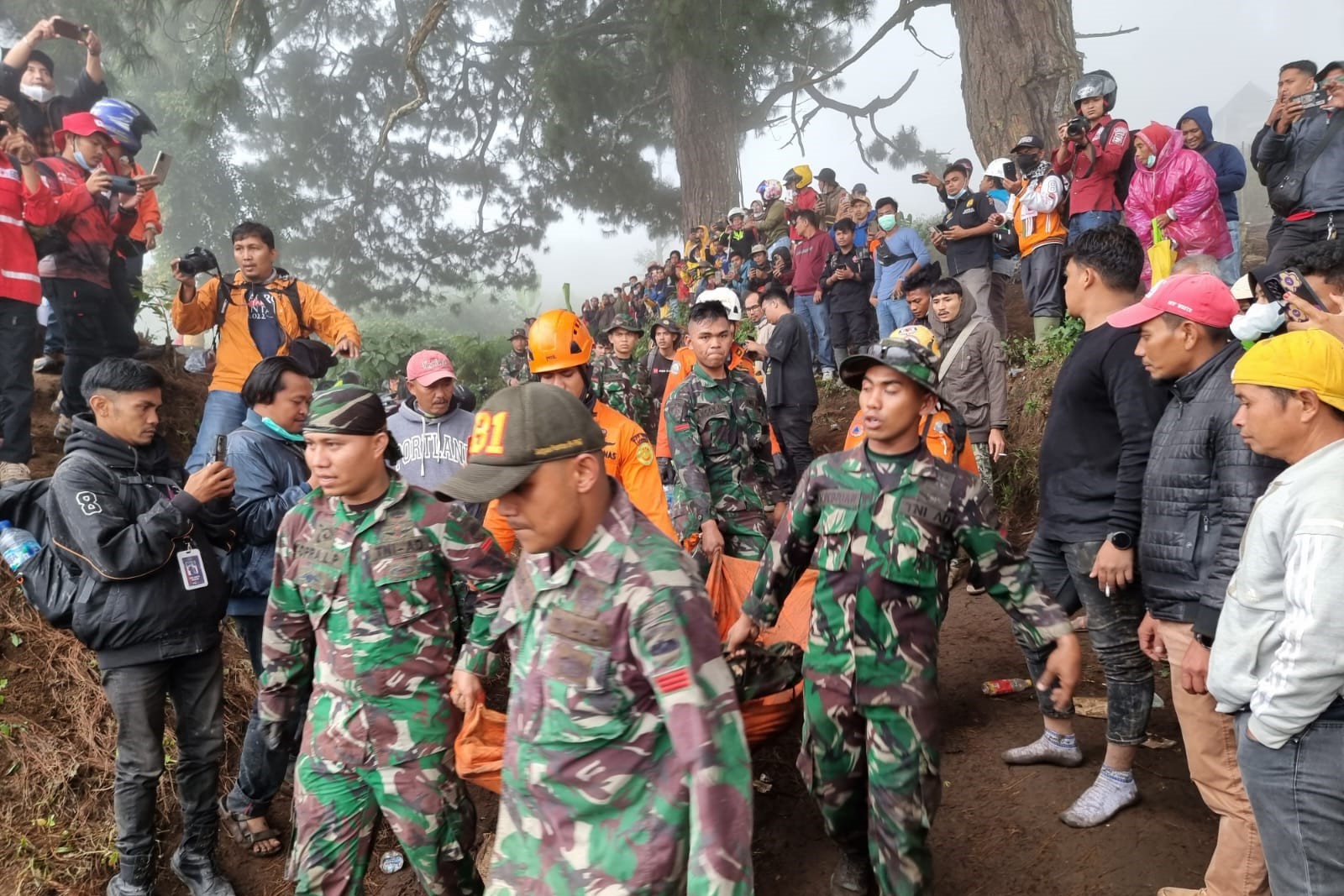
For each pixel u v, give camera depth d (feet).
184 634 10.10
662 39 61.41
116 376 10.03
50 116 20.10
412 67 46.85
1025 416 22.50
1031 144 25.17
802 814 11.55
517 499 5.57
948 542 8.32
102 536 9.45
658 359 30.01
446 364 13.42
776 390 21.17
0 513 10.30
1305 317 8.87
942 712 13.44
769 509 15.15
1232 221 24.63
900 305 27.50
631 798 5.70
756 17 55.21
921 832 8.14
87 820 11.87
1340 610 5.89
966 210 25.49
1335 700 6.07
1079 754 11.47
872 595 8.26
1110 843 9.98
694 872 5.00
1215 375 8.23
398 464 13.50
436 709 8.33
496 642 8.25
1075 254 10.03
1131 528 9.21
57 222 16.35
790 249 35.63
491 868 6.11
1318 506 6.10
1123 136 22.08
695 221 67.26
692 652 5.44
